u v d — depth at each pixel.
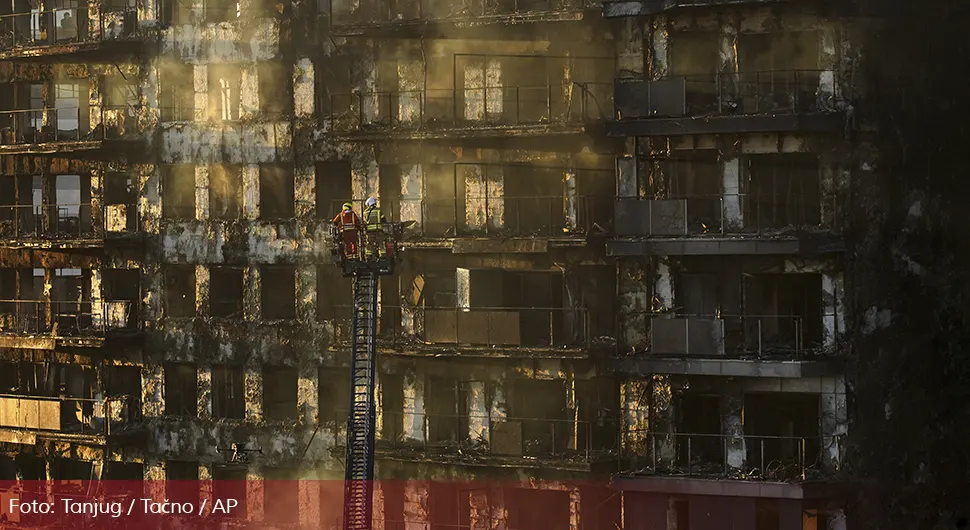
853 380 63.00
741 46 64.69
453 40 70.19
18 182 80.62
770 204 64.44
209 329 76.00
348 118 73.00
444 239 69.06
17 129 80.31
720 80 63.75
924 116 63.66
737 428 64.44
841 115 62.12
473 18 67.12
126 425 77.31
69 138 79.50
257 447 75.00
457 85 70.75
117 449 78.12
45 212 79.69
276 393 75.44
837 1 62.41
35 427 77.62
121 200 78.75
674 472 64.19
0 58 78.12
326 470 73.75
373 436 61.31
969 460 63.75
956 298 63.66
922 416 63.56
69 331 77.81
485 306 70.00
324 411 74.19
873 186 63.25
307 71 73.94
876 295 63.38
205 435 76.12
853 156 63.25
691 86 64.94
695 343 63.03
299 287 74.25
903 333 63.50
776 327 64.81
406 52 71.75
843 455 62.81
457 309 68.56
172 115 76.94
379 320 72.31
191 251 76.44
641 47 66.31
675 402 65.56
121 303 76.88
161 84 77.00
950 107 63.75
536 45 68.75
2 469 82.50
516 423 67.69
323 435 73.62
